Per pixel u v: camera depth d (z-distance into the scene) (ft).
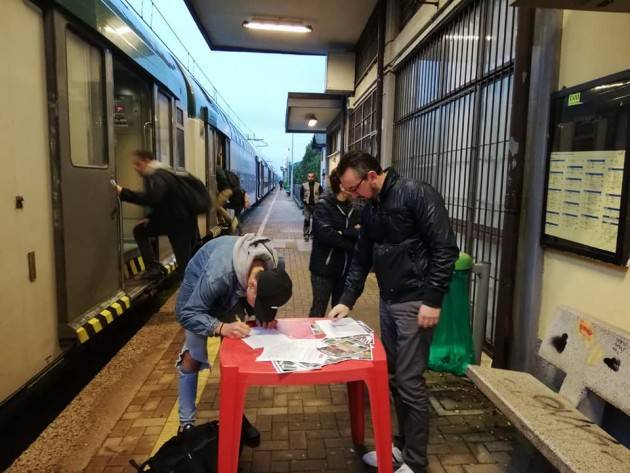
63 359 11.05
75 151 11.57
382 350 7.23
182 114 24.20
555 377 10.07
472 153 15.52
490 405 11.02
